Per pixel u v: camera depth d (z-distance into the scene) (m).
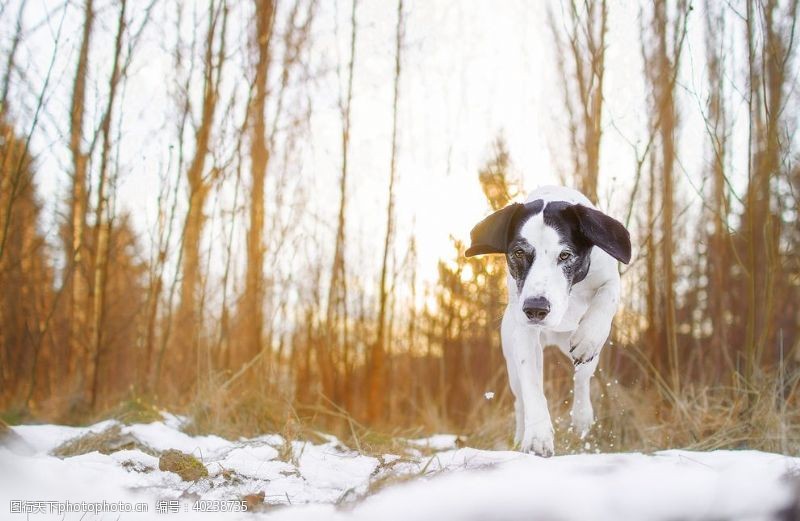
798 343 6.22
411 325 9.92
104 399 7.96
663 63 6.64
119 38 7.54
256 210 8.72
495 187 8.62
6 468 3.52
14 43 6.98
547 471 3.45
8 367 9.73
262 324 8.59
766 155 5.58
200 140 7.91
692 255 9.16
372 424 8.13
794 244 7.14
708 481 3.33
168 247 7.85
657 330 7.50
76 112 7.84
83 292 9.75
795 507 3.17
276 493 3.68
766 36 5.77
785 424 4.93
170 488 3.69
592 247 4.27
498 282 8.74
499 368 8.98
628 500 3.20
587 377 4.77
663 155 7.06
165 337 7.52
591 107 6.86
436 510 3.18
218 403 6.12
